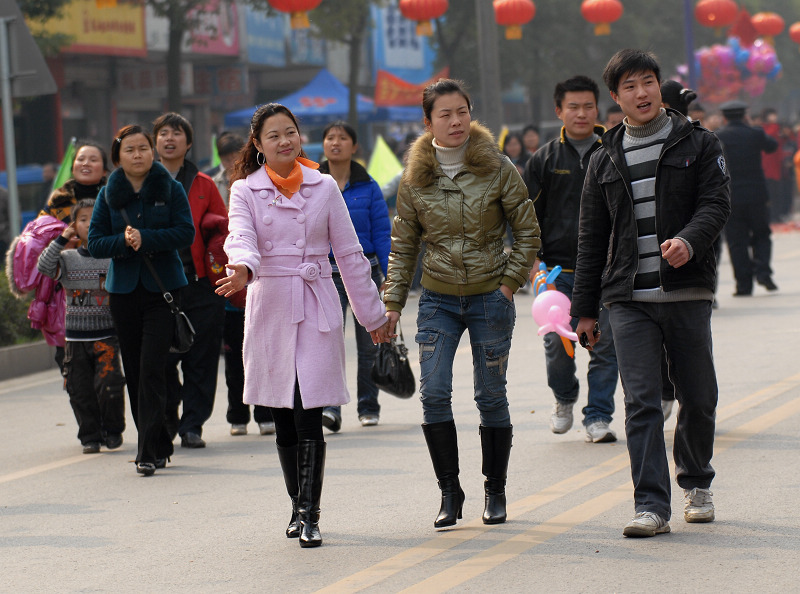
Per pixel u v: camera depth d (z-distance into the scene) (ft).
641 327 55.47
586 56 392.27
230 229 56.49
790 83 593.42
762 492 62.85
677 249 52.80
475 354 58.39
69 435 92.27
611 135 56.34
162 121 85.30
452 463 58.59
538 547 54.70
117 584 53.01
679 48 432.25
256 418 89.56
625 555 52.60
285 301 56.90
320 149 265.75
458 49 389.60
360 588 50.11
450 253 57.36
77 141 90.02
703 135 54.70
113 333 84.89
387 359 60.64
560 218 78.02
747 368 102.32
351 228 58.65
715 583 48.21
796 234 265.75
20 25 127.65
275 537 59.57
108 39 284.82
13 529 64.08
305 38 380.58
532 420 87.20
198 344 85.30
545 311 65.46
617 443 78.02
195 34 317.63
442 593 48.85
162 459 77.92
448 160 58.03
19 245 89.66
